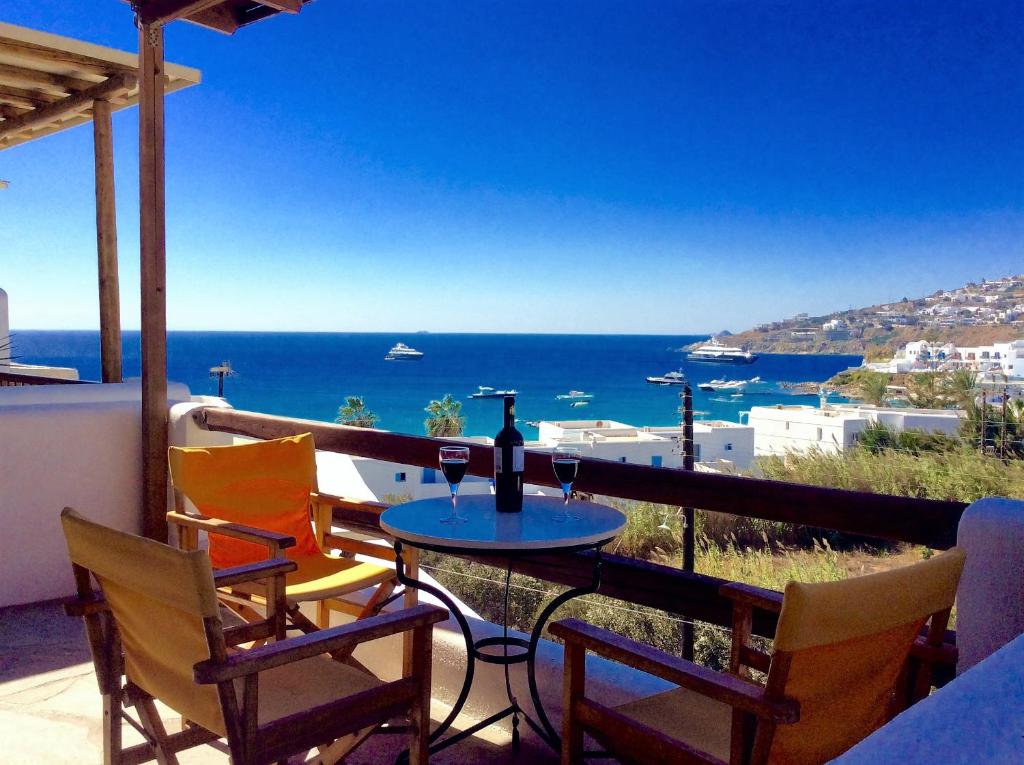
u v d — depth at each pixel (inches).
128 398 163.5
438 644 101.3
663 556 260.7
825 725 52.6
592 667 90.3
